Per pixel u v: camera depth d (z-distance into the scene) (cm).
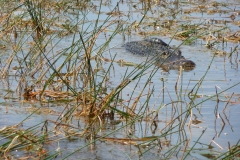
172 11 5362
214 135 2283
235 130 2348
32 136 2111
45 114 2498
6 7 4609
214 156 2047
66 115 2442
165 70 3466
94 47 3953
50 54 3616
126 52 3956
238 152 2003
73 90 2606
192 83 3128
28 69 3128
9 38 3931
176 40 4406
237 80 3206
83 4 5134
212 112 2588
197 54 3925
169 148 2127
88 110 2495
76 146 2112
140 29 4741
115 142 2170
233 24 4897
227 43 4278
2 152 1966
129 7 5550
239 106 2681
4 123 2338
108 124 2398
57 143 2127
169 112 2578
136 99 2538
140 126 2380
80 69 3109
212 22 4928
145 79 3189
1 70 3219
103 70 3359
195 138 2239
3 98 2739
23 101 2689
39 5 4438
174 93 2889
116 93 2473
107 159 1998
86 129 2242
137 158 2017
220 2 5934
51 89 2902
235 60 3703
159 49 3944
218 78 3256
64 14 4922
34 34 4188
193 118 2500
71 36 4216
